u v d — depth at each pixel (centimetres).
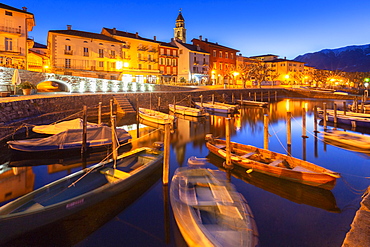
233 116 3512
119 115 3219
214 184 948
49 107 2528
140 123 2703
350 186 1064
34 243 683
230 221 695
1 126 1761
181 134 2206
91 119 2836
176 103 4200
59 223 738
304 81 9481
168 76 6269
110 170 1013
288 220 788
